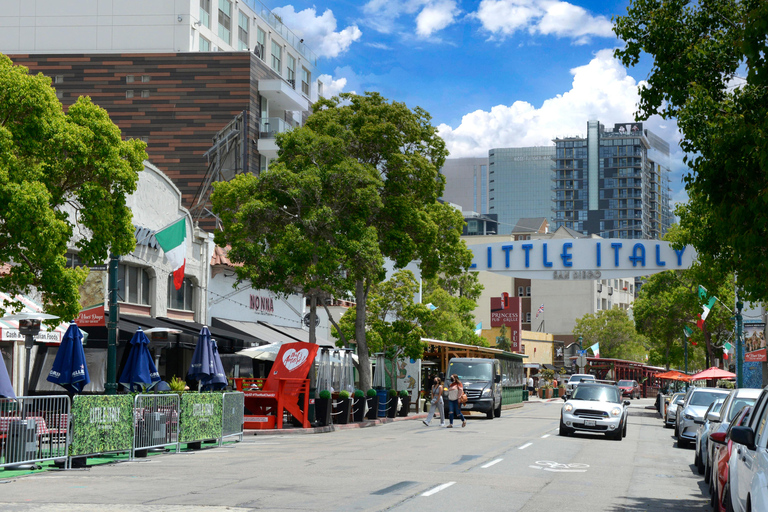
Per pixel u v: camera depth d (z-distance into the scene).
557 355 123.00
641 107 14.33
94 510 10.12
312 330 32.25
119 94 54.16
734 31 13.41
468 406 38.09
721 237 12.26
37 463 14.91
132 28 56.53
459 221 38.62
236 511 10.13
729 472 9.35
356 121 34.25
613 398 27.75
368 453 18.94
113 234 18.48
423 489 12.60
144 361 18.92
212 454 18.45
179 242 27.95
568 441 24.62
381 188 34.25
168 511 10.07
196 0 57.12
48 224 16.19
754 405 9.76
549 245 37.50
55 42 56.94
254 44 63.78
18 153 17.47
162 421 18.09
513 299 100.88
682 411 25.89
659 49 14.04
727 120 12.48
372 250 31.30
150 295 30.86
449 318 59.28
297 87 69.81
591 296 134.75
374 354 40.97
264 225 32.53
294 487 12.59
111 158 18.28
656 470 17.62
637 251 36.62
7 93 16.56
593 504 11.80
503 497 12.06
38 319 18.12
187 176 53.00
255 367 37.94
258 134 53.38
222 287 36.03
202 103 53.53
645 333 59.97
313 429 27.23
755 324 42.28
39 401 14.52
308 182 30.69
